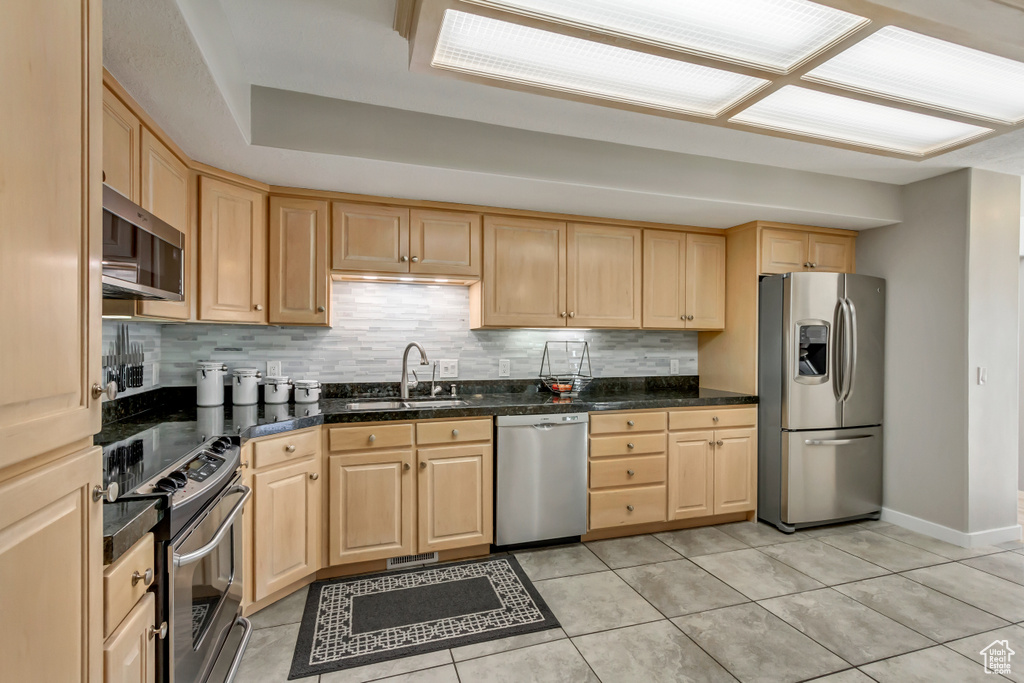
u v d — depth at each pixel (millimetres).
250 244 2523
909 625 2154
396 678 1803
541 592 2416
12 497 647
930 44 1657
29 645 688
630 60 1751
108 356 2096
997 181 3115
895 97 2000
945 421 3125
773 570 2672
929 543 3059
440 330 3318
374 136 2240
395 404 2898
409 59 1708
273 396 2787
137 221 1405
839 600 2359
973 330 3037
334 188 2658
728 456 3344
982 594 2424
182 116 1817
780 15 1484
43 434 711
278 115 2109
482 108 2273
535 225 3146
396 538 2586
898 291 3412
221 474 1520
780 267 3465
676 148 2732
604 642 2020
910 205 3342
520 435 2826
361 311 3145
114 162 1556
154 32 1324
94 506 882
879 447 3459
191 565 1358
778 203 3027
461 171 2379
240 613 1846
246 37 1760
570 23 1508
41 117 699
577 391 3486
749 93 1964
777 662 1900
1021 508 3766
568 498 2938
